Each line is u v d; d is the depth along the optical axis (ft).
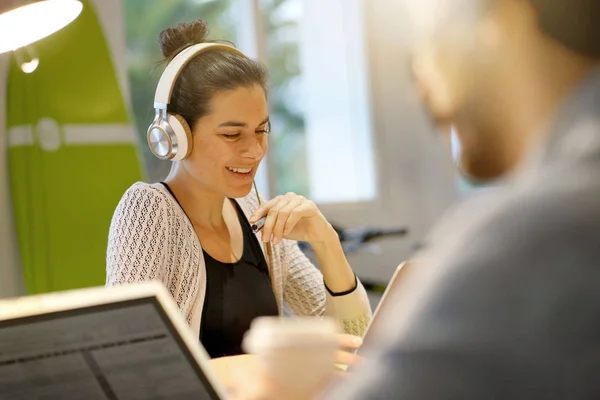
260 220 6.36
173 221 6.04
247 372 3.22
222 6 11.96
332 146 13.03
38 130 9.32
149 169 11.28
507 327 1.74
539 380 1.71
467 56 2.00
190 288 5.98
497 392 1.73
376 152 13.21
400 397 1.78
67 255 9.32
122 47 10.48
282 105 12.49
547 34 1.92
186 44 6.22
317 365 2.71
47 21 5.24
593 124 1.85
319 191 12.93
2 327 3.15
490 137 2.02
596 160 1.81
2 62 9.35
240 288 6.18
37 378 3.10
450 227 1.99
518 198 1.85
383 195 13.28
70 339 3.19
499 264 1.78
